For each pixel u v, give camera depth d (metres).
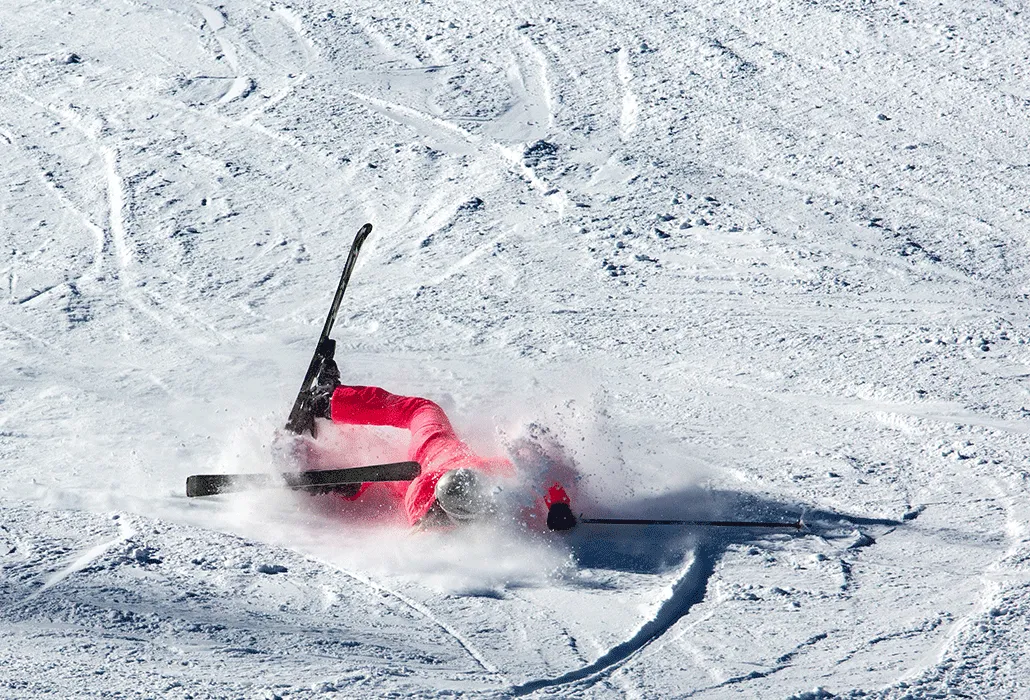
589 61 54.62
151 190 41.88
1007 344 27.98
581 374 26.38
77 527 17.38
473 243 36.81
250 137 47.19
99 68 56.59
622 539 17.48
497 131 47.22
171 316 31.20
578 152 44.84
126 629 13.58
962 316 30.23
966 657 13.30
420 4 63.50
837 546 17.17
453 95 51.25
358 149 45.69
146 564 15.91
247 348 28.72
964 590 15.40
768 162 43.41
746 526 18.03
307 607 14.68
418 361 27.53
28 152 46.22
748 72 52.50
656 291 32.72
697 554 16.80
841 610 14.84
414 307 31.55
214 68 55.81
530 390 25.38
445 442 18.83
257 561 16.22
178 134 47.78
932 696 12.37
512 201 40.28
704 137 46.06
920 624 14.30
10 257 36.06
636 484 19.78
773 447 21.70
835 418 23.38
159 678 12.04
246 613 14.34
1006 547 16.98
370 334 29.64
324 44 58.41
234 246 37.06
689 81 51.84
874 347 27.92
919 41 54.75
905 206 39.25
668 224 38.03
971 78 50.47
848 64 52.78
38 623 13.64
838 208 39.16
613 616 14.69
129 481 19.91
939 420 22.88
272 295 32.97
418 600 15.10
